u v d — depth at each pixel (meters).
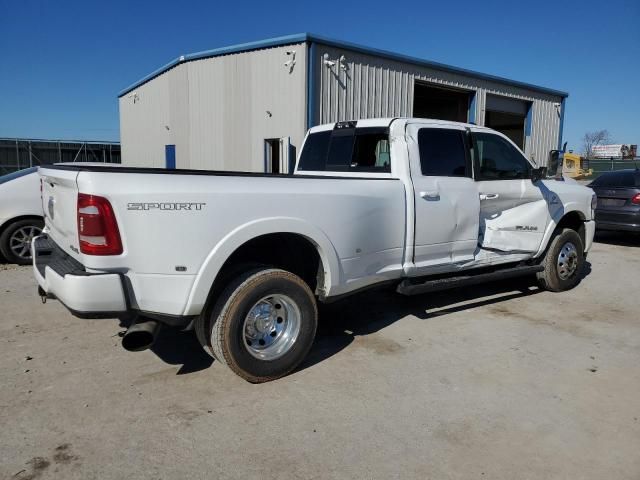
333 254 4.30
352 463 3.02
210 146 14.52
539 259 6.73
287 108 11.92
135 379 4.07
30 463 2.97
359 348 4.79
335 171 5.78
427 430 3.39
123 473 2.90
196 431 3.34
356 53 12.31
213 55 13.84
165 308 3.60
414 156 5.07
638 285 7.47
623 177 10.93
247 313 3.87
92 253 3.40
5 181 7.93
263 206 3.86
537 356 4.66
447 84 14.95
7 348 4.64
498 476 2.93
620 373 4.32
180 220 3.53
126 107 21.27
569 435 3.36
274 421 3.47
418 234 5.01
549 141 19.69
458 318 5.72
